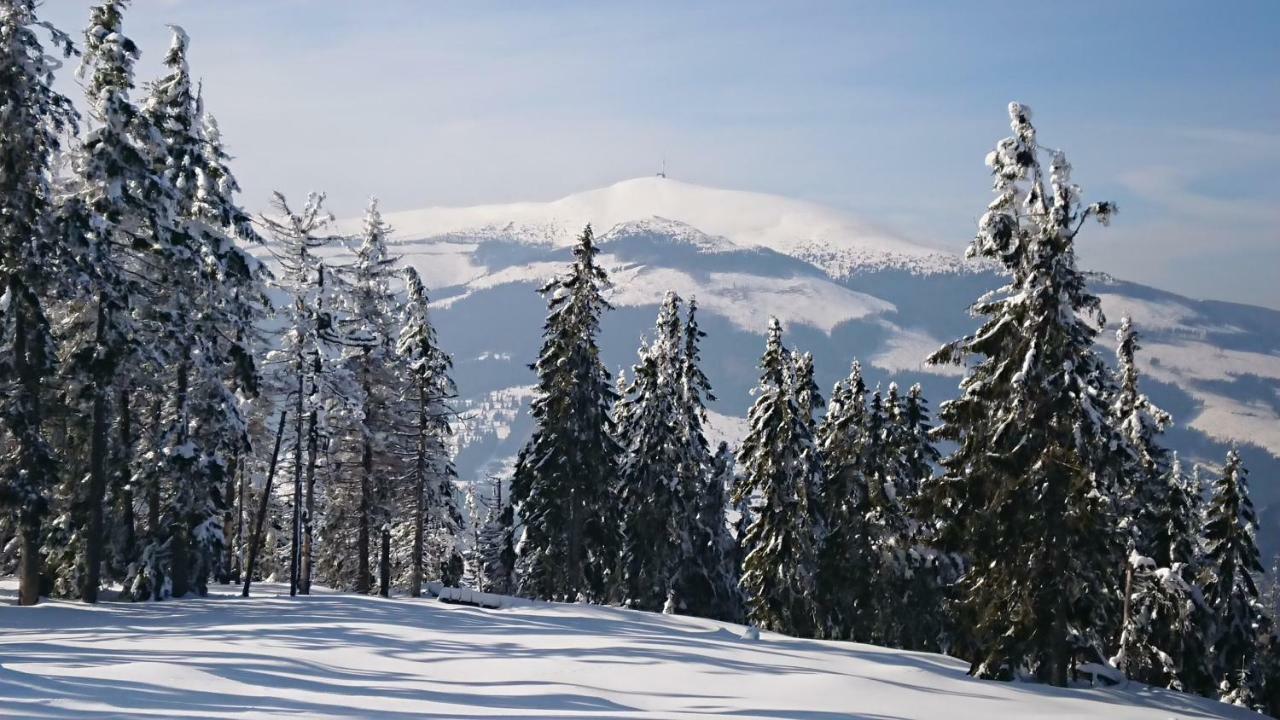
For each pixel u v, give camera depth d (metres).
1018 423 30.20
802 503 48.03
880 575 47.22
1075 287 29.97
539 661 22.58
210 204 39.97
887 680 24.62
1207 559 45.66
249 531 62.47
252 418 50.69
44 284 33.22
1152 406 41.47
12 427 32.84
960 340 31.30
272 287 44.16
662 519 53.62
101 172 34.88
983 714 20.78
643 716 15.88
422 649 23.81
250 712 13.51
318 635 25.83
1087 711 23.42
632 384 54.75
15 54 31.86
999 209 30.39
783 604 48.09
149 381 37.56
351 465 55.06
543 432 51.56
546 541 51.50
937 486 31.39
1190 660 41.06
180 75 39.19
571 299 51.22
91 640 23.38
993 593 30.30
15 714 11.98
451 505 59.62
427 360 57.28
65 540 38.22
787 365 48.78
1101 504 29.88
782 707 18.72
